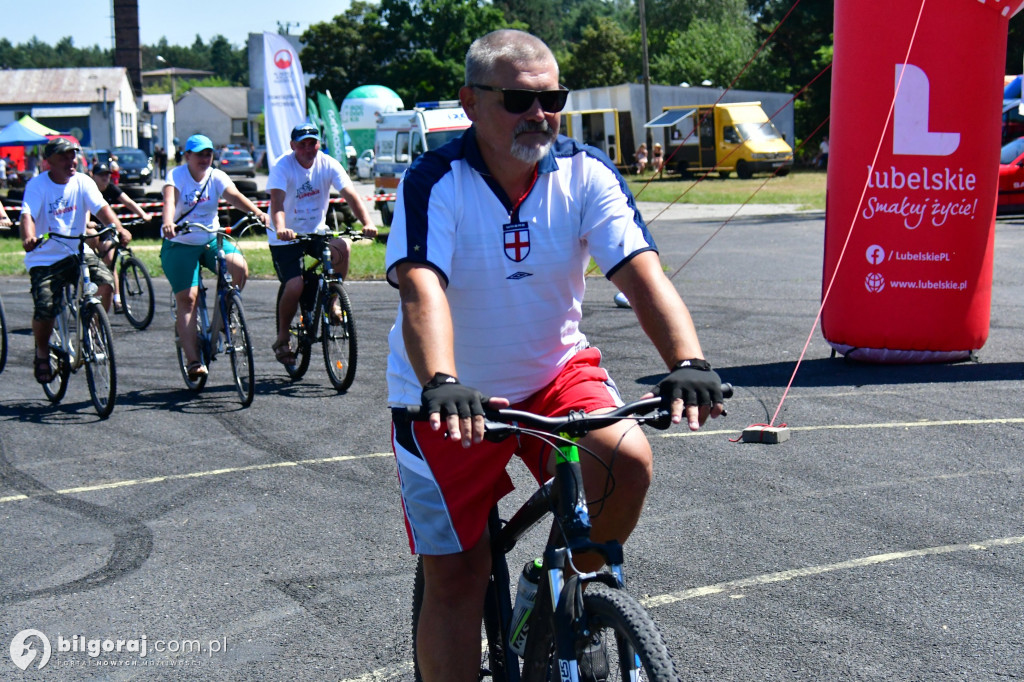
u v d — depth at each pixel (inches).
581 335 115.3
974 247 323.3
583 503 93.7
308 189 318.0
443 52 2837.1
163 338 424.5
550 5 4116.6
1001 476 214.5
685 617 153.6
